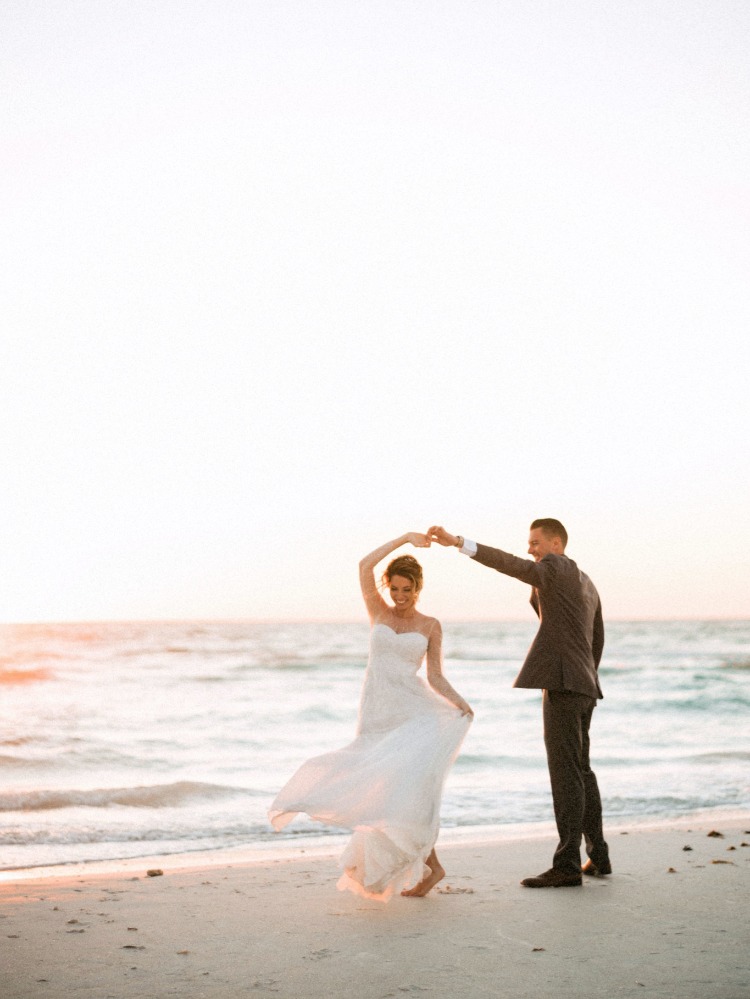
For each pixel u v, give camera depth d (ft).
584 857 22.58
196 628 341.00
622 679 125.18
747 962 12.80
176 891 18.51
